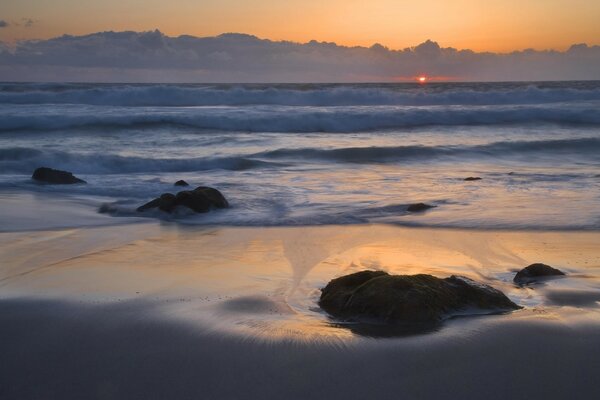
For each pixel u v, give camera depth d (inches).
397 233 402.6
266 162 740.0
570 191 549.0
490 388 183.3
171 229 418.9
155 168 713.0
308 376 190.7
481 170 705.0
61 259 339.3
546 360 200.4
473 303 245.1
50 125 952.9
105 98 1283.2
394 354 204.8
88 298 266.1
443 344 211.9
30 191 562.3
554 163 779.4
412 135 1000.9
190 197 468.1
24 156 743.7
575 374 191.6
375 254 349.4
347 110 1160.8
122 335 223.0
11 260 335.9
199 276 303.7
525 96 1393.9
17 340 219.3
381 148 815.1
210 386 185.3
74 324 234.1
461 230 410.0
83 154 724.0
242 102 1343.5
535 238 389.1
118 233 406.3
